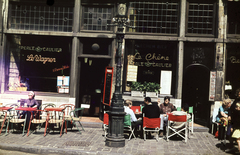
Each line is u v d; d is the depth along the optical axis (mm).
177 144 7156
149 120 7469
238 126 6273
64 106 8930
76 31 9406
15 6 9711
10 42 9766
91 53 9570
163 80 9422
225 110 8047
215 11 9188
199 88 9430
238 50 9133
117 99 6812
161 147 6785
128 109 7797
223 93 9039
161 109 8430
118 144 6660
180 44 9148
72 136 7676
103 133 8242
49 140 7098
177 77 9180
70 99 9438
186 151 6438
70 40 9586
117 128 6734
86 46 9578
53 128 8141
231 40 9039
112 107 6777
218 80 9023
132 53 9484
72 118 8141
